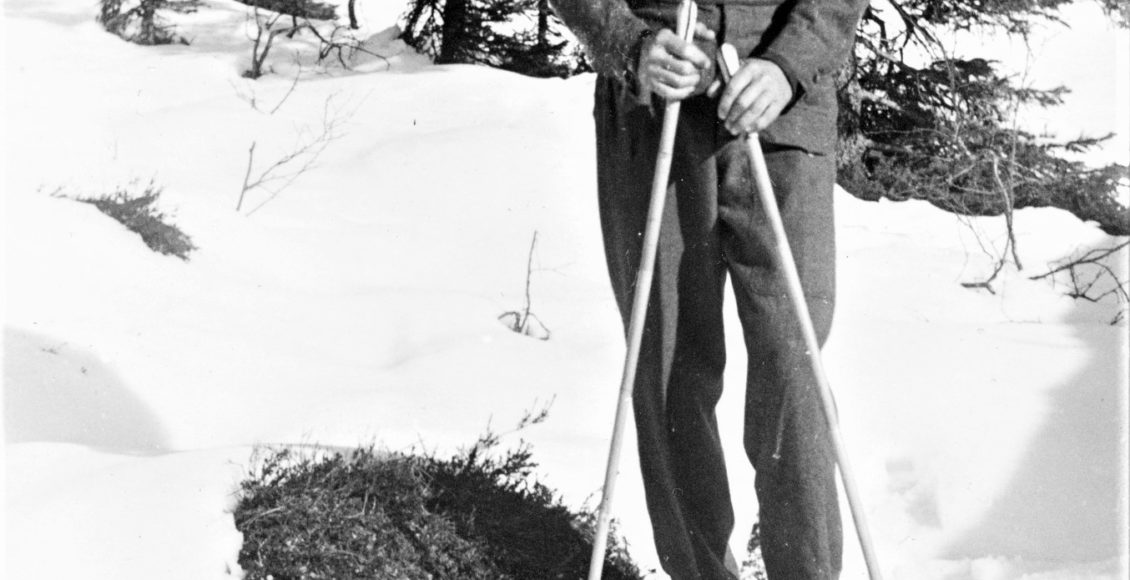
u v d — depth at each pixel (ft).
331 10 56.03
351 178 31.68
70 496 10.02
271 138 35.42
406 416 14.75
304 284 22.49
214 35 51.29
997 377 17.89
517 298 23.15
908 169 37.14
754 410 9.59
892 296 24.49
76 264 18.69
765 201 8.86
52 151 30.91
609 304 23.20
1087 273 27.32
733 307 20.66
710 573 10.21
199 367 16.20
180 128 35.01
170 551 9.53
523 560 10.78
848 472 8.91
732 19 9.45
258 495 10.39
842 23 9.36
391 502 10.84
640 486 12.71
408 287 23.17
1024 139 38.58
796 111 9.43
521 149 34.24
